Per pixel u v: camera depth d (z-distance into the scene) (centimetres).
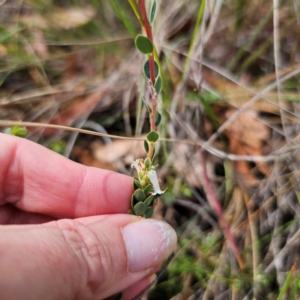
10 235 7
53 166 10
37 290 7
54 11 16
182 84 13
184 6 15
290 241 11
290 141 12
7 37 15
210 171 13
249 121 14
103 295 8
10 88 15
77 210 11
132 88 15
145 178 7
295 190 12
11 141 10
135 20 15
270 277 11
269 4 15
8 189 11
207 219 13
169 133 14
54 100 15
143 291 10
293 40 14
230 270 11
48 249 7
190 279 12
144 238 8
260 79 14
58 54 16
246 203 12
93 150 14
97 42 15
